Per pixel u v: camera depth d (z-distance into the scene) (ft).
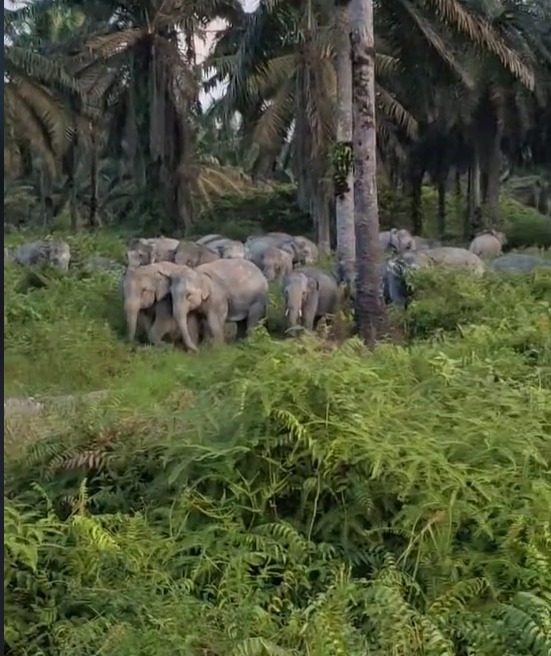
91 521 15.88
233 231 117.39
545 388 23.82
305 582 15.01
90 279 56.80
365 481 16.28
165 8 95.20
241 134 109.70
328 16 67.10
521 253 91.20
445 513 15.47
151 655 12.83
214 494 17.12
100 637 13.29
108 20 102.01
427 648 12.92
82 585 14.94
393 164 119.34
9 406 27.48
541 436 18.53
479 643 13.15
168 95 97.40
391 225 126.11
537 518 15.58
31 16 96.58
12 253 72.38
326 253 89.30
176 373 31.50
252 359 22.89
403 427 17.79
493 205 116.47
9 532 15.23
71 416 22.30
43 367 34.04
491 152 114.32
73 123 96.68
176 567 15.44
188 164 102.32
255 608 13.93
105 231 106.32
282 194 130.41
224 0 93.35
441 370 22.75
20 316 43.24
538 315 35.55
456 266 55.67
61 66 91.66
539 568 14.52
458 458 17.31
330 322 44.42
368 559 15.65
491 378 22.61
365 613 13.74
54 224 125.08
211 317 43.34
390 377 21.77
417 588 14.58
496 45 59.26
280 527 15.90
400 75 80.07
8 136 88.58
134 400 26.04
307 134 83.97
